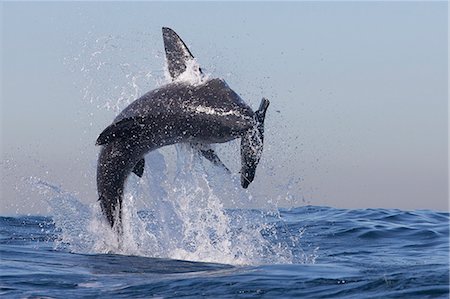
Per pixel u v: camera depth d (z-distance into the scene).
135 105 36.38
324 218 59.03
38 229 51.78
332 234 49.03
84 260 35.94
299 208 68.06
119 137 36.56
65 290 28.83
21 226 53.50
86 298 27.52
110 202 38.84
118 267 33.84
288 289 28.50
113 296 27.78
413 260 37.62
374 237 47.84
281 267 33.66
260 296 27.55
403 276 30.12
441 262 36.41
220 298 27.39
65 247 40.50
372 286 28.50
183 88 35.66
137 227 41.31
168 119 35.34
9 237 46.31
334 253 41.00
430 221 56.75
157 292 28.31
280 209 67.50
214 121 34.19
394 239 47.09
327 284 29.22
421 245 44.62
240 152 33.34
